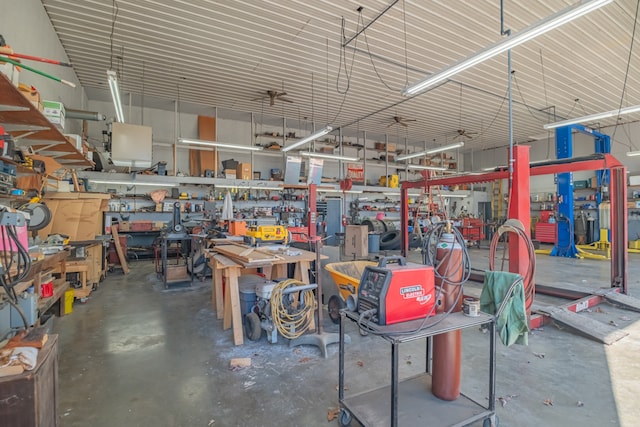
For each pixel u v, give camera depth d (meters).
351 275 4.04
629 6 4.83
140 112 9.40
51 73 5.09
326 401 2.15
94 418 1.98
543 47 6.02
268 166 11.42
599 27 5.35
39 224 2.93
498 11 4.97
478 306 1.87
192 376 2.50
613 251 4.68
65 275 4.22
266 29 5.45
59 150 3.89
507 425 1.89
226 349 2.99
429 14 5.04
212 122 10.17
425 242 2.07
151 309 4.24
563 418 1.95
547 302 4.60
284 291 3.00
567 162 4.44
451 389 1.97
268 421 1.95
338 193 12.63
